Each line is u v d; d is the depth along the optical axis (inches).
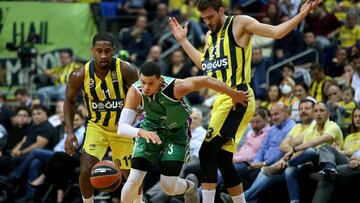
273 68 1196.5
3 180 1066.7
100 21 1429.6
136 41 1369.3
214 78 615.8
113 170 665.6
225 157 657.6
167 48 1380.4
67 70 1314.0
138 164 655.8
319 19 1301.7
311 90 1082.7
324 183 836.6
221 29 663.1
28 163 1062.4
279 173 881.5
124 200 662.5
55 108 1274.6
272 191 903.1
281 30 629.9
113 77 707.4
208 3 657.6
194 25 1363.2
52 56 1397.6
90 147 716.7
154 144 657.6
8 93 1364.4
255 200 894.4
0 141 1135.0
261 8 1421.0
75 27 1414.9
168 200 944.3
